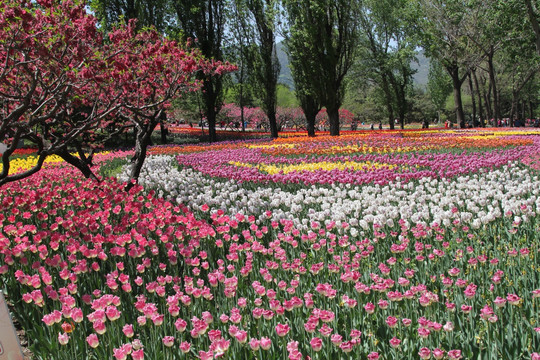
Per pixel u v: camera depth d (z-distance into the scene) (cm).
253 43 3288
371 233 629
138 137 1044
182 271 529
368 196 780
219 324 391
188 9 3053
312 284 471
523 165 1214
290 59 3350
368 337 362
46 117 603
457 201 748
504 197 781
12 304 479
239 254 539
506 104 7238
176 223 687
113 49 703
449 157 1436
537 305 377
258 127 6394
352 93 5612
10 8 509
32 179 1106
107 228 579
